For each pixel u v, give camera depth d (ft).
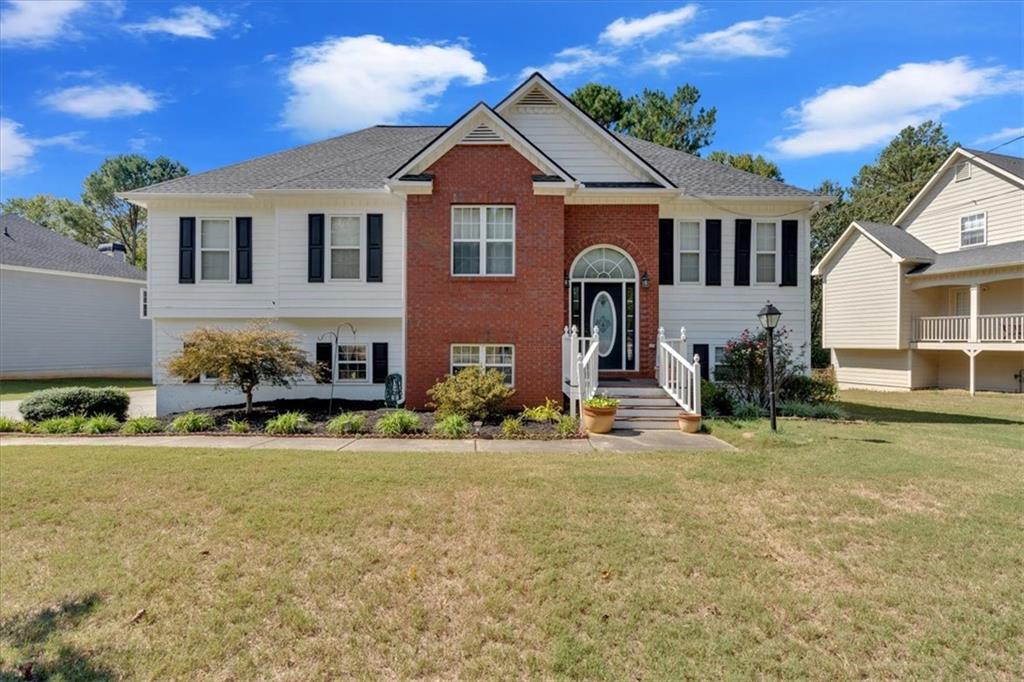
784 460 25.62
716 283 48.19
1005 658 10.89
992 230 69.87
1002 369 69.56
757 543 16.10
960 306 74.33
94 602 13.14
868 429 35.73
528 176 41.91
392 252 46.01
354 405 44.50
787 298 48.37
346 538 16.38
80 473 23.07
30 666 10.85
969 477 22.80
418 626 12.07
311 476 22.50
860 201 122.83
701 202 47.85
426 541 16.16
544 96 46.85
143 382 80.64
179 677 10.50
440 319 42.01
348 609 12.73
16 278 77.00
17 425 36.19
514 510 18.54
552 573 14.23
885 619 12.20
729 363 45.50
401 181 41.24
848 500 19.71
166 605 12.97
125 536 16.76
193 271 47.39
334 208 45.91
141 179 169.07
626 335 45.93
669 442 30.76
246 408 41.45
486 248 42.24
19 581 14.17
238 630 11.93
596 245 45.75
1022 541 16.20
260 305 47.44
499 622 12.21
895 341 75.31
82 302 84.94
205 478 22.22
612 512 18.44
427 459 26.00
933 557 15.20
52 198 163.32
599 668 10.61
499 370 42.39
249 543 16.10
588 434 32.86
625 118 108.99
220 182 48.49
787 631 11.81
